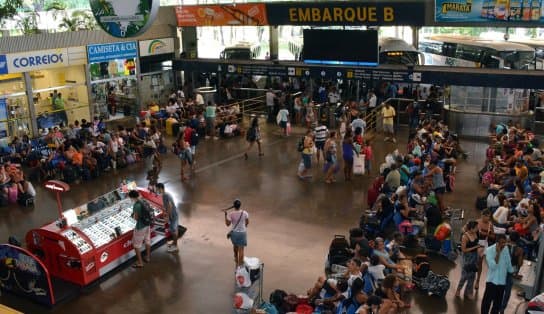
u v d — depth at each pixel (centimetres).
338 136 2067
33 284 962
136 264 1093
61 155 1664
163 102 2517
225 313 934
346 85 2438
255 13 2272
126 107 2370
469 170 1669
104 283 1039
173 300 976
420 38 2658
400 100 2203
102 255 1038
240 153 1888
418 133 1678
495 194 1243
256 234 1232
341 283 860
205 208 1390
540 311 718
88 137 1822
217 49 2602
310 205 1403
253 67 2312
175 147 1669
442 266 1084
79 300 984
